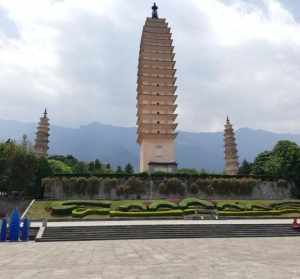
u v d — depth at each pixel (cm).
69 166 13888
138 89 11900
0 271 1909
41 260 2364
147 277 1684
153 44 11306
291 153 9644
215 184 8806
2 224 4056
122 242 3778
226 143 12731
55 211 6366
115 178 8600
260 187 9044
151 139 11006
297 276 1680
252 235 4444
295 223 4678
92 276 1731
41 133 11906
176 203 7394
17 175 8150
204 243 3544
